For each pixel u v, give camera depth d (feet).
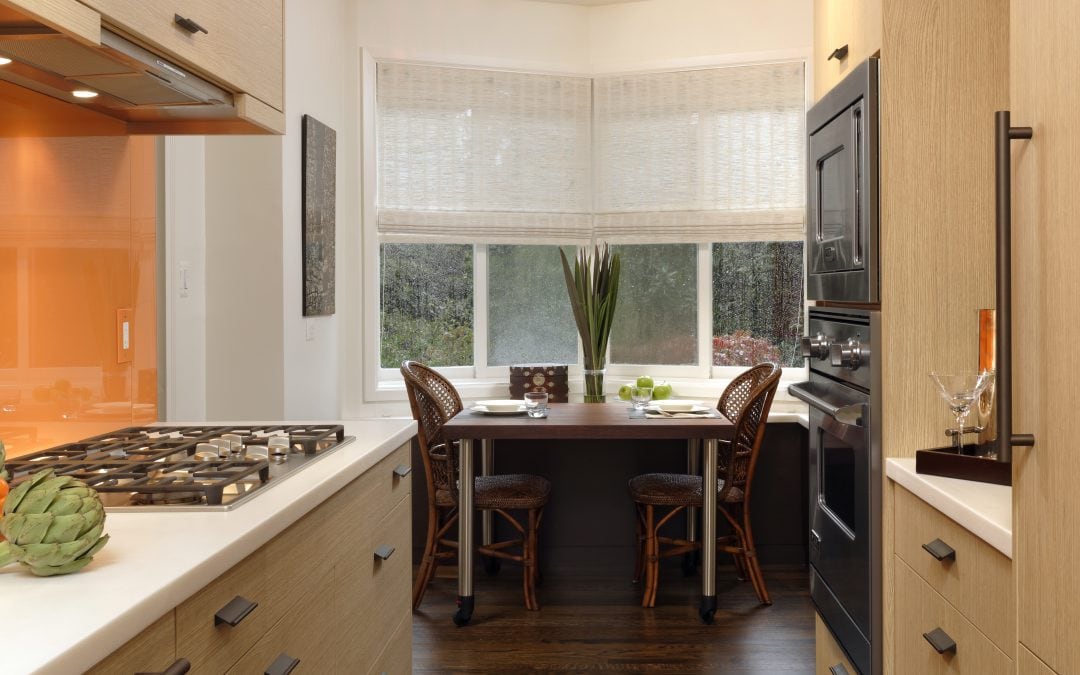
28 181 6.91
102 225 7.97
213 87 6.48
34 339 7.03
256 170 12.25
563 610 12.82
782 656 11.04
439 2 15.70
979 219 6.88
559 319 16.80
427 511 14.98
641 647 11.35
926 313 6.89
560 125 16.31
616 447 14.90
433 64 15.74
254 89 7.04
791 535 15.02
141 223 8.68
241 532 4.58
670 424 11.75
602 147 16.42
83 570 3.96
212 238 12.20
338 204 15.03
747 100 15.72
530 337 16.76
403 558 8.25
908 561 6.57
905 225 6.88
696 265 16.38
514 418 12.35
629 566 14.87
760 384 12.66
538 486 13.01
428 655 11.12
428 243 16.10
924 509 6.23
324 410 14.30
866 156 6.98
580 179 16.43
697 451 14.29
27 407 6.98
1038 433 4.10
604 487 14.90
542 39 16.17
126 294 8.43
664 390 14.65
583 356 16.37
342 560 6.39
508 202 16.15
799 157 15.53
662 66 16.05
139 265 8.68
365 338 15.46
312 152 13.41
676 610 12.77
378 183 15.67
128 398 8.49
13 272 6.78
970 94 6.85
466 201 15.98
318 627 5.86
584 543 14.88
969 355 6.90
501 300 16.63
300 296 13.15
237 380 12.28
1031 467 4.18
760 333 16.16
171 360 10.85
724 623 12.22
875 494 7.06
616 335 16.76
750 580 14.15
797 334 15.97
